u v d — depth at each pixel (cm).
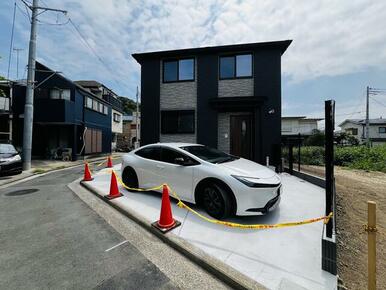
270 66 878
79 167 1129
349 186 723
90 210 438
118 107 2680
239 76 915
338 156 1243
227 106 891
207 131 930
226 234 307
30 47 1020
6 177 805
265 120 866
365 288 244
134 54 983
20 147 1448
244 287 205
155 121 985
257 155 870
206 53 941
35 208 453
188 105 958
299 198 471
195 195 385
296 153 1170
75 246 293
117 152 2694
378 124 3384
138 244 297
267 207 337
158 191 473
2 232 338
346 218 455
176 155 439
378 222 468
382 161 1116
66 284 217
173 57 979
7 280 224
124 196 497
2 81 1340
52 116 1327
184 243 282
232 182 337
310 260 246
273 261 244
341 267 280
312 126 3156
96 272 236
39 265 250
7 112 1310
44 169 1009
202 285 216
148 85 998
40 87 1441
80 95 1538
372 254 186
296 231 316
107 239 312
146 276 230
